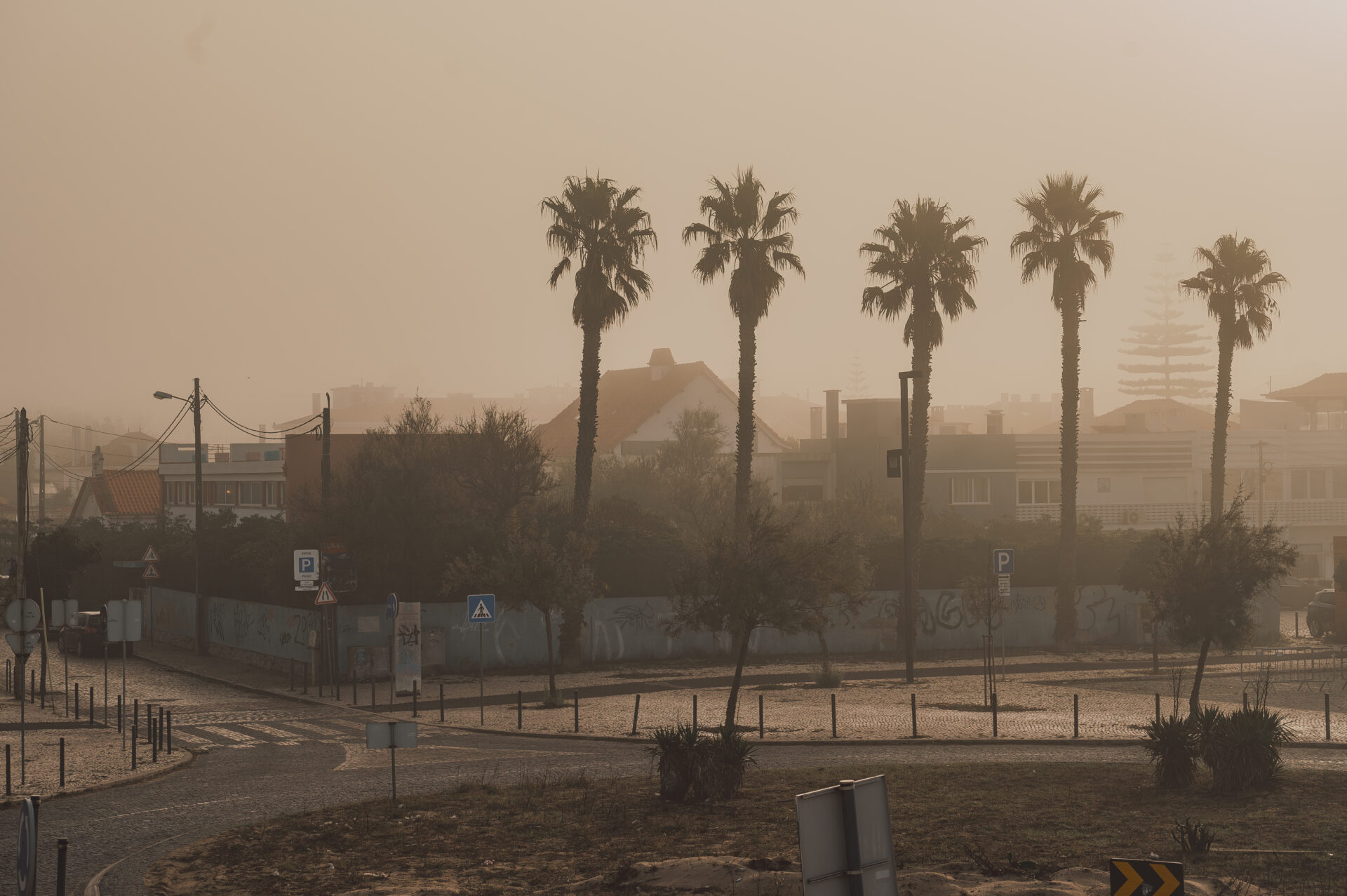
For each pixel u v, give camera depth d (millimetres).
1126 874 7590
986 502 68812
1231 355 48594
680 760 16594
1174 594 25922
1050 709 28969
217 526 53469
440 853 13594
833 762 20859
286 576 40531
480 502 46344
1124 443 71062
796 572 23531
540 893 11625
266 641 41750
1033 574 49281
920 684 35312
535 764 21156
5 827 15859
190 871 12859
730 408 86812
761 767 20125
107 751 23391
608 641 42500
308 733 26328
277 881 12367
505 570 30609
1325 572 73125
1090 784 17734
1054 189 43906
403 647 32562
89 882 12484
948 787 17578
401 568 39031
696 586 23953
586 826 15016
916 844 13492
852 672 39031
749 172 41281
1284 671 38219
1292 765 19641
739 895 11125
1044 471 69250
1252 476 73375
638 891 11500
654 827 14852
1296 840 13414
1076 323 44812
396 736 16844
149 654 47875
